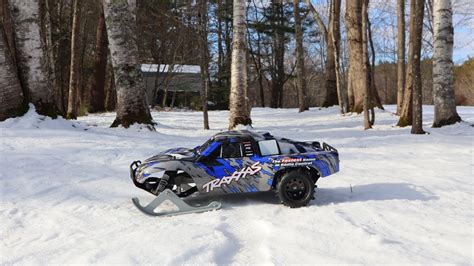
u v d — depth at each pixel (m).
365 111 18.80
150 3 36.47
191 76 48.47
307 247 4.84
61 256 4.73
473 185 7.91
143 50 45.44
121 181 8.53
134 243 4.99
